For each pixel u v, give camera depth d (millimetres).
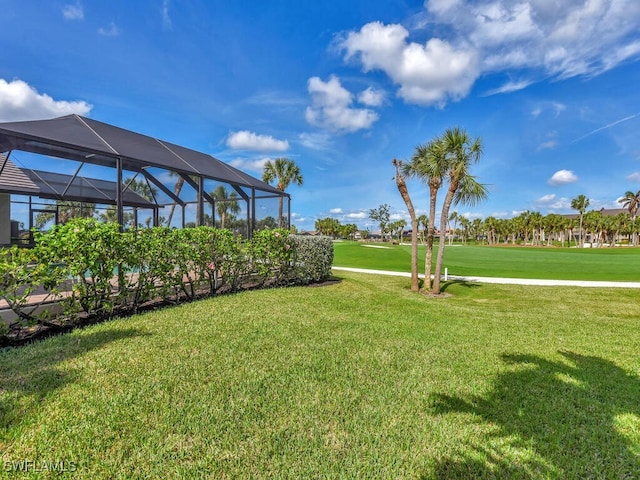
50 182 10773
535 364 4145
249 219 12469
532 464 2248
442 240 11266
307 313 6207
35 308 4656
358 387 3275
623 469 2232
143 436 2348
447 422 2719
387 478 2062
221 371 3473
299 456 2221
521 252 32938
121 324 5023
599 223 65562
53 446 2203
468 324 6191
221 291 8148
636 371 3992
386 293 9344
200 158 12328
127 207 12867
